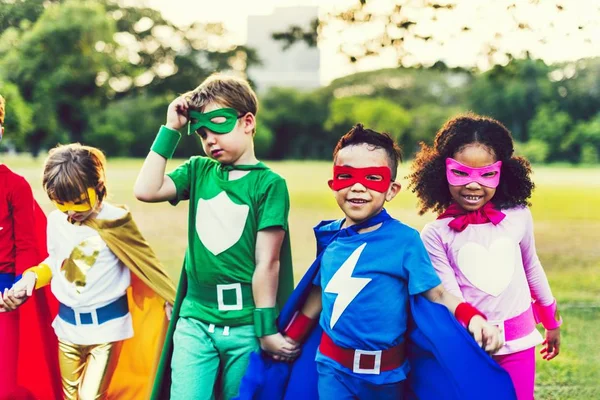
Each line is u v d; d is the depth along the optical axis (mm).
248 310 4074
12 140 39250
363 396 3750
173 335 4215
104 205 4641
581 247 14047
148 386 4734
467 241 3971
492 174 3963
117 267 4621
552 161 48156
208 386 4027
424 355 3830
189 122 4160
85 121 43344
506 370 3820
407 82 56406
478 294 3939
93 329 4559
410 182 4316
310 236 15008
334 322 3768
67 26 38812
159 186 4141
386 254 3750
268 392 4012
